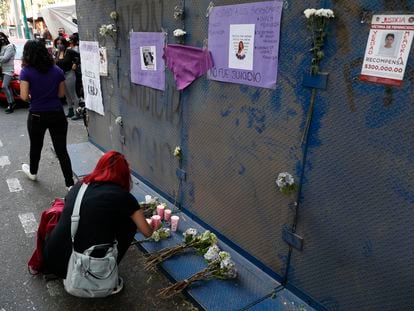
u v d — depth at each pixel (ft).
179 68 9.72
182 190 11.00
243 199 8.50
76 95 23.77
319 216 6.66
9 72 24.36
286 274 7.69
